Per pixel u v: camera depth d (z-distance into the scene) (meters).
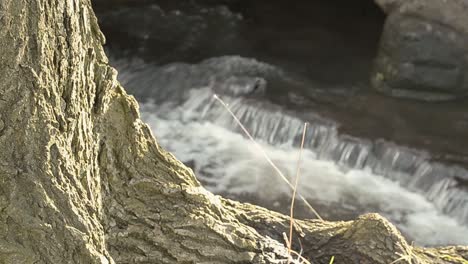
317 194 6.62
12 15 2.00
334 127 7.14
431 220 6.33
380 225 2.56
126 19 9.52
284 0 10.02
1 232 2.00
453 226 6.27
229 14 9.70
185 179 2.48
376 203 6.53
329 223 2.79
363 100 7.62
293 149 7.17
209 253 2.33
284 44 8.93
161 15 9.63
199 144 7.32
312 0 9.98
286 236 2.56
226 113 7.58
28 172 2.04
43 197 2.03
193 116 7.71
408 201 6.54
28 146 2.04
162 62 8.55
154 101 7.95
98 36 2.46
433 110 7.43
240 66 8.34
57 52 2.14
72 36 2.19
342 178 6.81
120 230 2.31
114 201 2.34
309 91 7.80
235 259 2.35
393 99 7.63
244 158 7.10
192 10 9.77
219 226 2.39
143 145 2.45
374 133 7.08
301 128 7.20
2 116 2.02
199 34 9.22
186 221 2.34
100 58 2.43
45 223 2.03
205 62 8.49
